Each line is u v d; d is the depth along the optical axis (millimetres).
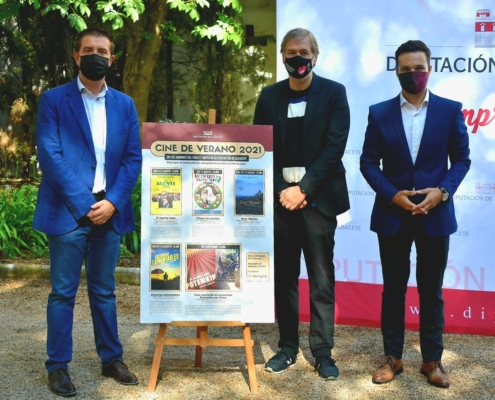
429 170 3680
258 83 10875
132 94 9523
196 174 3617
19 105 10703
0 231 6719
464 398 3469
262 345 4426
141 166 3732
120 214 3629
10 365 3934
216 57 10867
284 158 3828
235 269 3617
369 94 4734
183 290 3590
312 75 3832
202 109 10969
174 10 10352
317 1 4750
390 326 3791
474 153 4633
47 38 10852
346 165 4812
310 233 3771
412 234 3725
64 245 3480
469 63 4582
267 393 3510
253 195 3639
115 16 7520
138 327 4852
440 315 3727
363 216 4832
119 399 3414
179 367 3936
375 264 4844
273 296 3629
